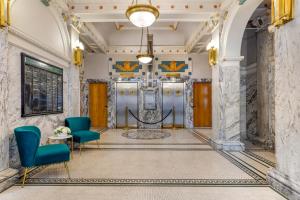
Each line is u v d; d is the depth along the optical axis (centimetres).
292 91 296
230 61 586
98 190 325
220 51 598
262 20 656
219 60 600
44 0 461
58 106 550
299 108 283
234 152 564
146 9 382
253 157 512
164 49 1059
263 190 326
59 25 552
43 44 459
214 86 643
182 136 816
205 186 341
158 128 1051
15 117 380
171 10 596
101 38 920
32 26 427
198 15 628
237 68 587
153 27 947
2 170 334
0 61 328
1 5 318
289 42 302
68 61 603
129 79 1065
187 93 1064
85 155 532
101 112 1070
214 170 417
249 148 614
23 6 396
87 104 1062
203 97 1066
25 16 402
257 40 734
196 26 825
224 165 449
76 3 603
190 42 951
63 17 573
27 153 341
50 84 508
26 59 409
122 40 1044
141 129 1018
